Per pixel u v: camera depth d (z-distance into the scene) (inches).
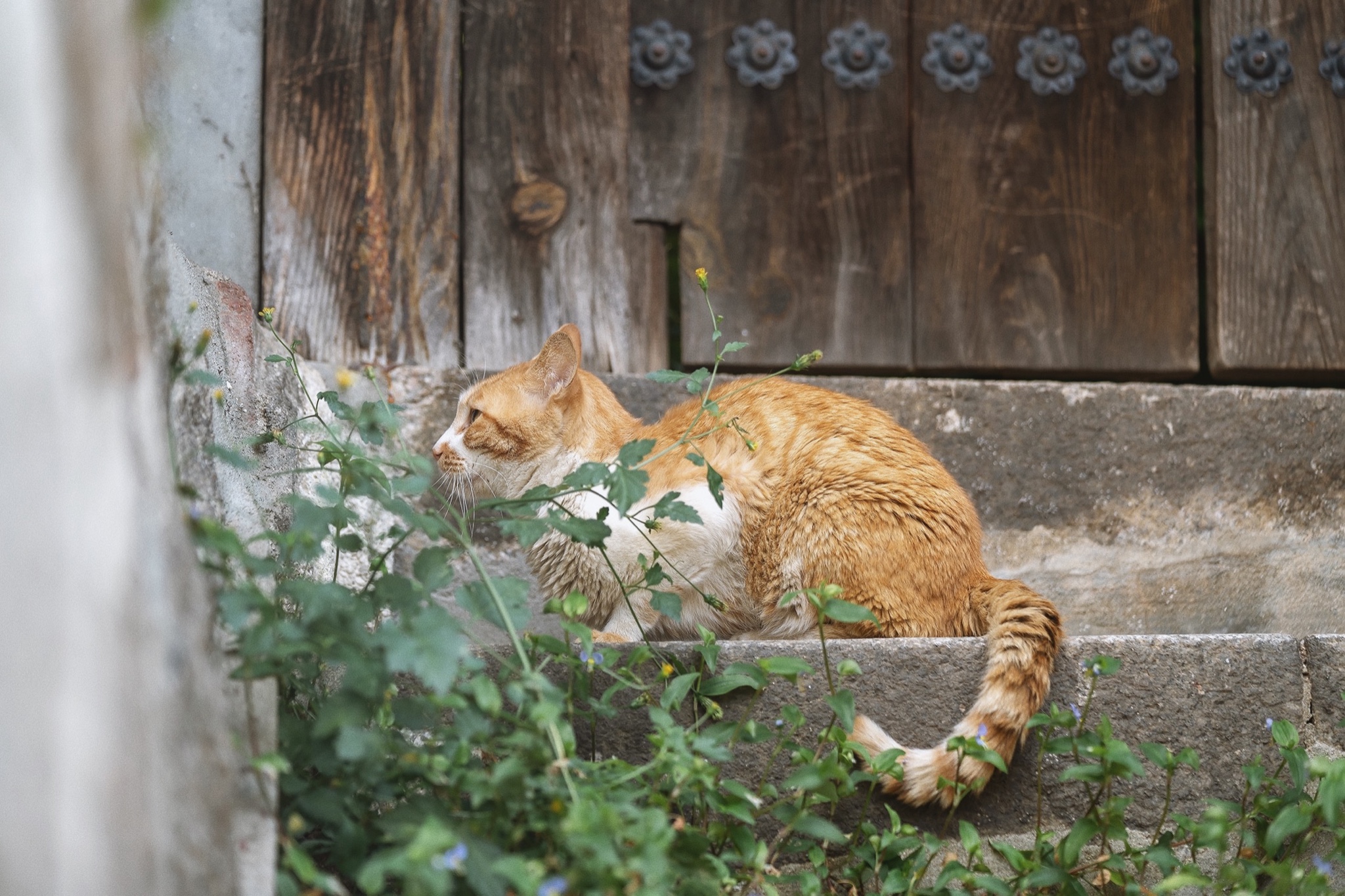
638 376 134.1
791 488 106.3
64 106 43.5
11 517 39.6
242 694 65.3
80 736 40.4
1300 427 136.4
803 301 140.8
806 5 142.9
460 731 66.7
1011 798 90.4
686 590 110.0
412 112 136.0
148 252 66.5
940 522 102.5
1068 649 93.0
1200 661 93.7
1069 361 142.1
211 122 131.6
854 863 86.4
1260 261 141.9
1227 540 134.3
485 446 117.6
